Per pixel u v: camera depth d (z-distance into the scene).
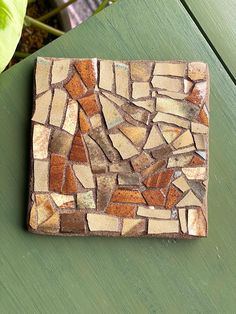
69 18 0.31
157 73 0.24
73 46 0.25
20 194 0.23
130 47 0.25
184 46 0.25
